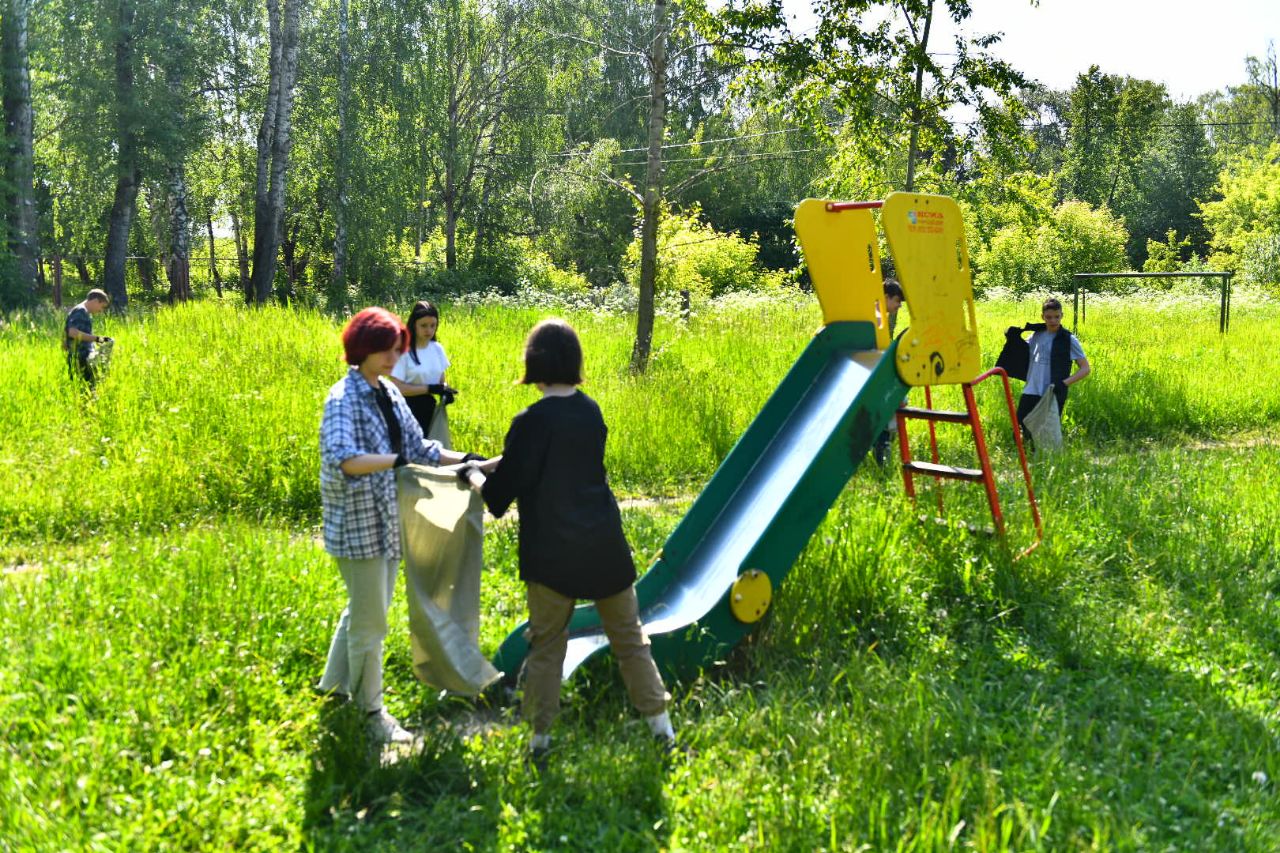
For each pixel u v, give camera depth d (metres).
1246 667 5.07
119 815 3.37
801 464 5.62
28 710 3.95
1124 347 17.45
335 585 5.53
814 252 6.29
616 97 43.44
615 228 45.00
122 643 4.53
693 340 16.06
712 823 3.56
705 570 5.39
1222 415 13.22
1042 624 5.57
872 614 5.49
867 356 6.21
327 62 33.03
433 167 36.22
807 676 4.83
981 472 6.12
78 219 32.62
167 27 28.91
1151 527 6.96
